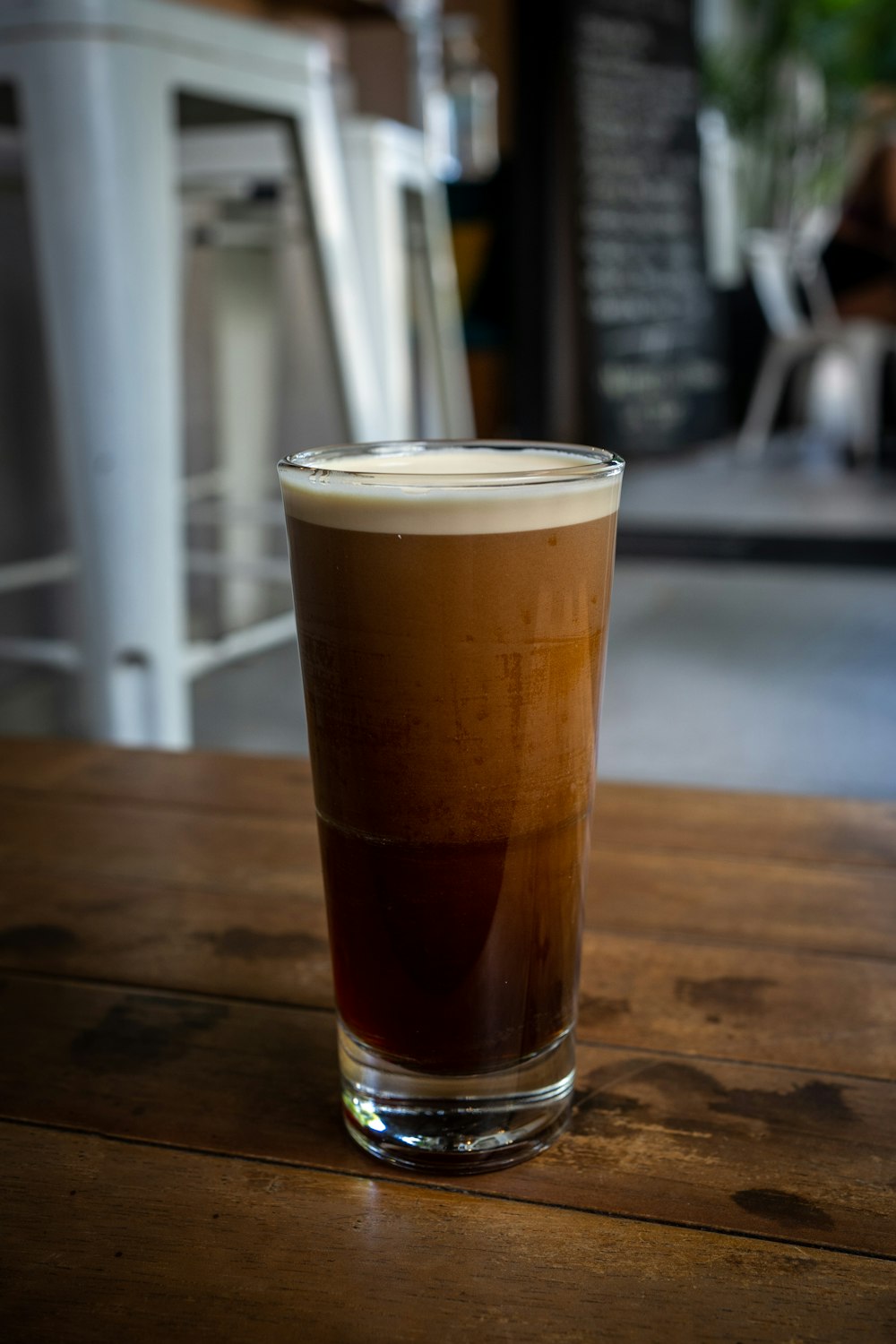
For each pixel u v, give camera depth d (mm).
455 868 294
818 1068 348
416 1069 306
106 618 962
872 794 1286
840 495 2949
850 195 3408
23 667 1386
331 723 299
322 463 323
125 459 928
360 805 296
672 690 1652
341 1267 282
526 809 295
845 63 4250
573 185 3135
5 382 1283
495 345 3371
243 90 955
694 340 3596
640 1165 313
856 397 3381
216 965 405
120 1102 339
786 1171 310
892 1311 269
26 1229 294
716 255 4320
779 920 425
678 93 3535
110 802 531
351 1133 322
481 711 286
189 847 487
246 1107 337
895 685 1660
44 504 1383
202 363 1681
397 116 3031
